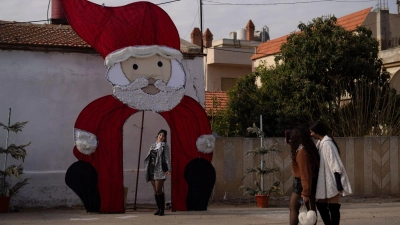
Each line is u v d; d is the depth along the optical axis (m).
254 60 28.69
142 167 12.70
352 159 14.55
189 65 13.46
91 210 10.48
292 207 7.28
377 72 18.69
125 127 12.60
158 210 10.26
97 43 10.96
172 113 11.24
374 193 14.66
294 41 18.89
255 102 18.45
